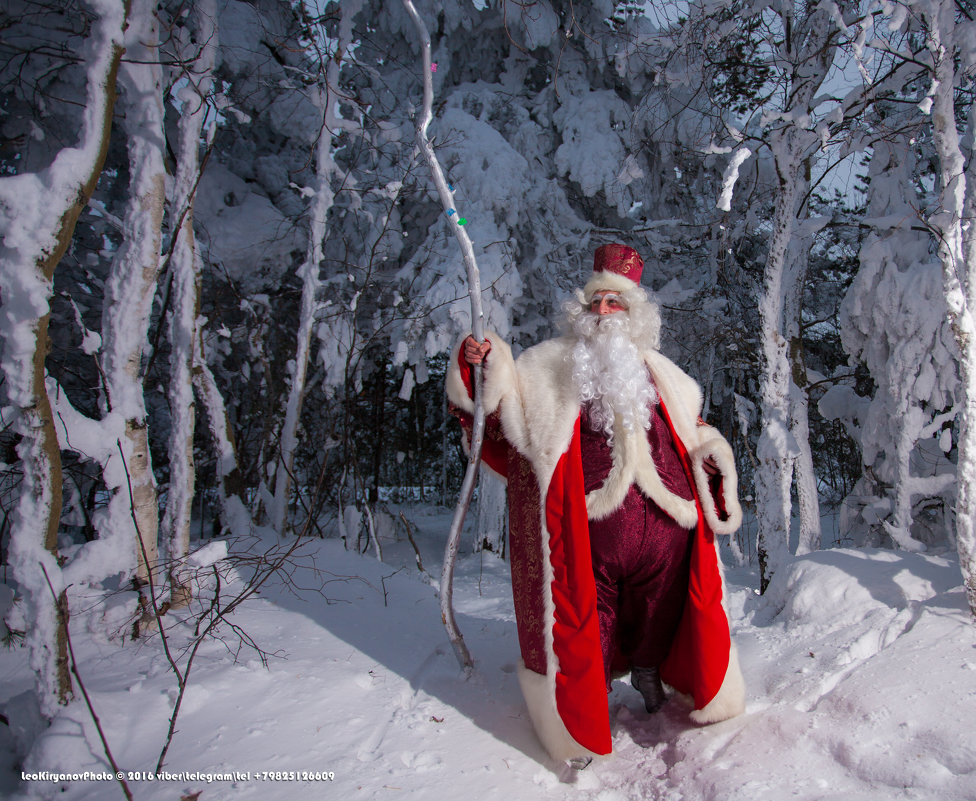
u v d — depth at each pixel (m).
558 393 2.54
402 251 8.00
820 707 2.34
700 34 4.01
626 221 7.80
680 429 2.60
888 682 2.29
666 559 2.46
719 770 2.10
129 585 3.28
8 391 2.17
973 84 2.85
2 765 2.17
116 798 1.98
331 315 6.31
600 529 2.40
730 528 2.49
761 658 2.89
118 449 2.88
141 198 3.03
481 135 6.89
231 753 2.22
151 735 2.31
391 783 2.10
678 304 6.97
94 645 3.05
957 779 1.83
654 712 2.68
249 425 7.22
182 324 3.56
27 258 2.16
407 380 6.62
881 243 3.87
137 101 3.07
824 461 7.56
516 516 2.53
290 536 5.40
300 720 2.45
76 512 4.79
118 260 3.00
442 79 7.93
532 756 2.33
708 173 6.95
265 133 8.10
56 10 4.19
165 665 2.81
